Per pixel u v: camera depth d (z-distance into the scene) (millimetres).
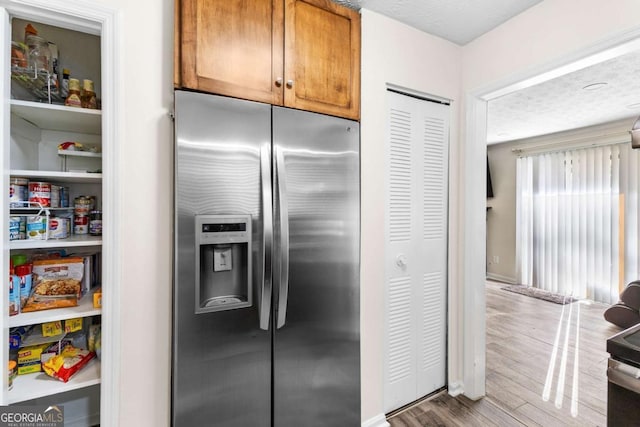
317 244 1464
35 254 1466
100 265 1613
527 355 2717
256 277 1304
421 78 1934
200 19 1212
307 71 1447
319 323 1475
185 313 1186
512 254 5383
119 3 1179
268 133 1330
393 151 1878
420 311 2008
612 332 3223
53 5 1085
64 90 1437
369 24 1735
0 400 1080
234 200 1259
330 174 1500
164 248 1267
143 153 1228
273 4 1360
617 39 1357
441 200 2096
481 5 1681
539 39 1650
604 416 1888
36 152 1488
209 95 1215
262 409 1341
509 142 5383
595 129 4262
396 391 1909
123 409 1210
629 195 3975
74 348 1386
